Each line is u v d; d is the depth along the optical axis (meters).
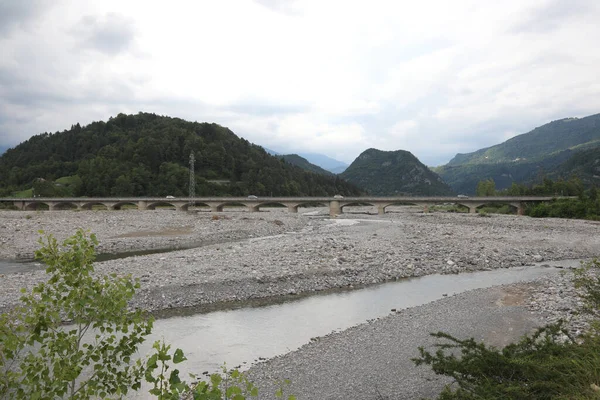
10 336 6.61
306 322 21.94
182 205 114.75
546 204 98.06
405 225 74.81
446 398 10.45
